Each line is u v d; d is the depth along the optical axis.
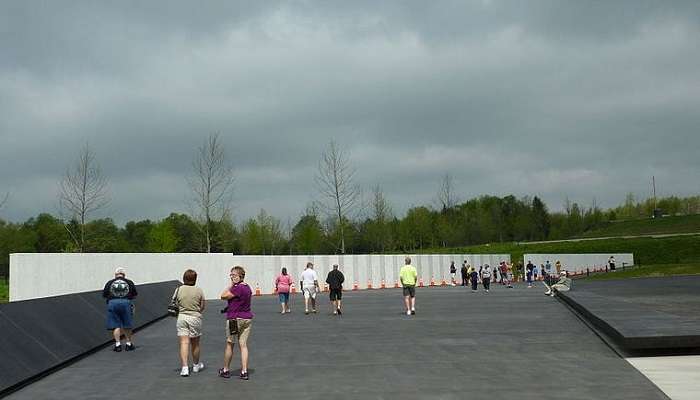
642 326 15.15
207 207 49.38
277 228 81.06
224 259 39.41
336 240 71.69
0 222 67.38
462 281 59.28
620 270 71.94
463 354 14.20
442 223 91.69
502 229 112.50
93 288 34.59
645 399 9.59
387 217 75.56
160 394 10.62
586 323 20.38
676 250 91.12
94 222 55.16
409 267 24.89
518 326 19.77
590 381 10.99
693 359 13.16
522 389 10.41
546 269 69.38
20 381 11.36
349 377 11.74
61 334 14.47
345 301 34.66
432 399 9.80
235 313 11.92
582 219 133.25
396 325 20.75
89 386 11.43
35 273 33.00
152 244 70.12
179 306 12.42
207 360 14.13
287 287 27.39
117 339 15.78
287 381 11.49
